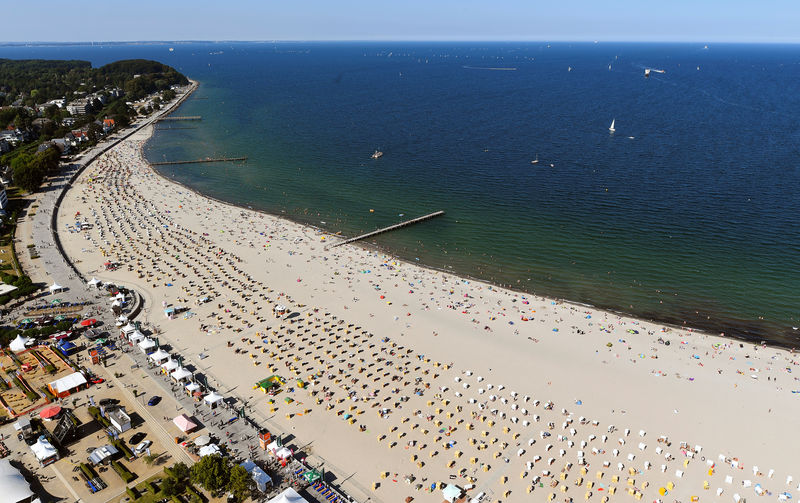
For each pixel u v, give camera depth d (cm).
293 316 10331
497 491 6438
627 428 7512
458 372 8744
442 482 6556
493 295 11344
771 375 8725
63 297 10631
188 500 6150
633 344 9600
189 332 9700
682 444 7200
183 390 8094
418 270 12462
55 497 6128
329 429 7406
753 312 10638
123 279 11581
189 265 12344
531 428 7506
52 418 7369
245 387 8250
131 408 7656
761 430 7512
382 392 8206
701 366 8962
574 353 9319
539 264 12775
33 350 8912
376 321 10238
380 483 6538
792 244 13300
